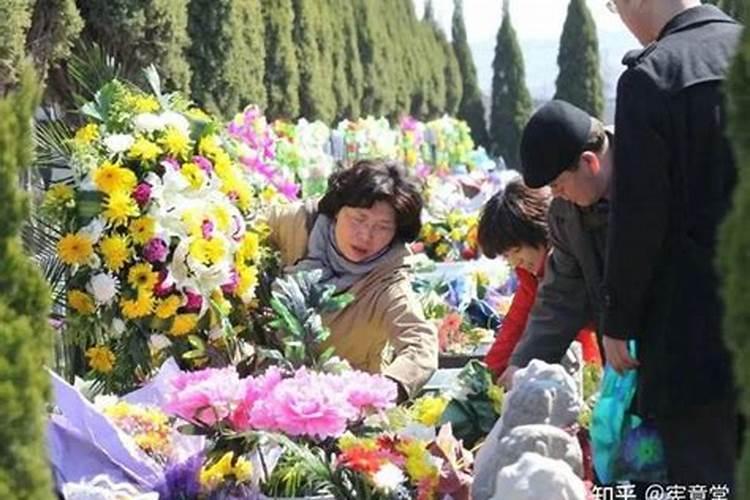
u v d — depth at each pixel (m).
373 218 5.12
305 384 3.77
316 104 28.47
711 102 3.84
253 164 6.40
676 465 3.90
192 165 5.43
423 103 49.28
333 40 33.47
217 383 3.73
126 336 5.36
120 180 5.31
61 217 5.34
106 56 6.80
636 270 3.85
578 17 56.75
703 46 3.91
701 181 3.86
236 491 3.68
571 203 4.57
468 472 3.71
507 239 5.21
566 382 3.49
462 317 7.89
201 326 5.38
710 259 3.86
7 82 10.50
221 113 19.02
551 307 4.80
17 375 2.45
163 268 5.34
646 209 3.82
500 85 60.47
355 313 5.11
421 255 9.30
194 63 18.62
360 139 16.05
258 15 21.17
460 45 60.56
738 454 3.76
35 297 2.53
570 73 57.09
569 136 4.34
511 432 3.34
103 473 3.69
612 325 3.91
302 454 3.61
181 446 3.98
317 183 11.53
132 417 4.01
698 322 3.86
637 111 3.85
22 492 2.43
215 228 5.35
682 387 3.85
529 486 3.05
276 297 4.53
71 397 3.66
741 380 2.26
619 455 4.00
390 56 41.56
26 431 2.46
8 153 2.53
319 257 5.23
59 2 12.26
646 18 4.05
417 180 5.30
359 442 3.65
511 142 60.31
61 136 5.60
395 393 3.96
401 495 3.58
